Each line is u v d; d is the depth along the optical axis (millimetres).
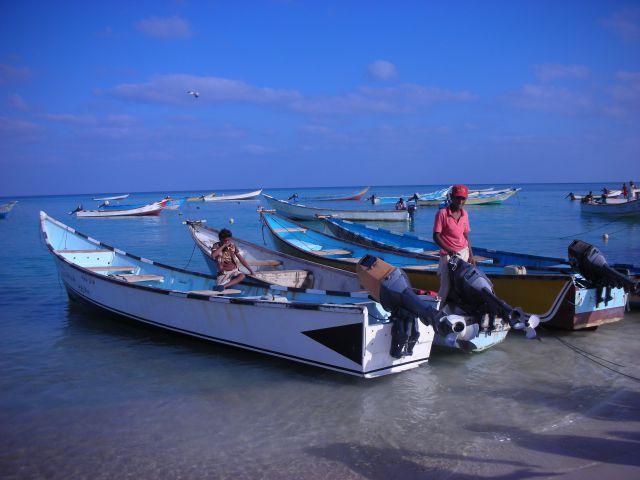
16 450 5309
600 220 35406
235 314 7695
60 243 13719
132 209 45969
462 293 6613
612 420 5672
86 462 5062
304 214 39812
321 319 6672
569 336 8836
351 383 6883
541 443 5184
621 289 8875
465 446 5164
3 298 12492
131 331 9617
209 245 15250
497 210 47969
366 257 6691
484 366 7457
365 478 4648
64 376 7352
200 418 5961
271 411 6098
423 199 56406
